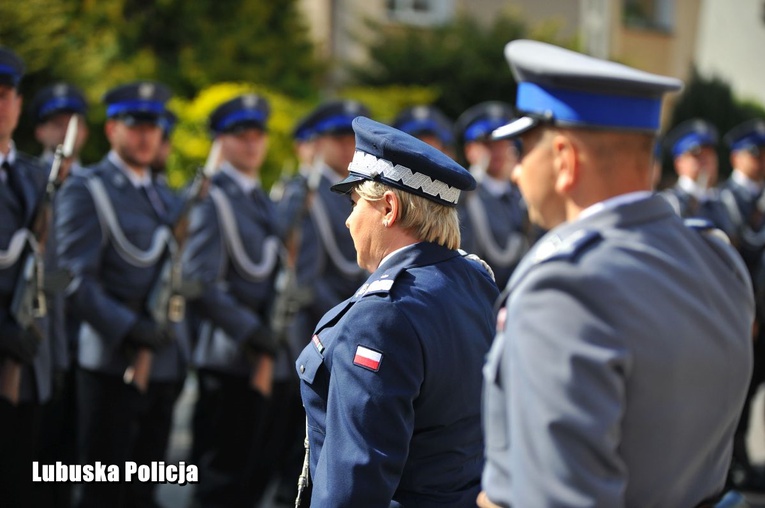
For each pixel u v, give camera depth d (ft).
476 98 96.94
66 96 43.04
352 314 18.54
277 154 69.72
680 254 13.83
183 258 40.42
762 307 49.55
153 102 38.68
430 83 96.02
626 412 12.85
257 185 43.73
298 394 44.47
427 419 18.65
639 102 13.80
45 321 33.45
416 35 98.58
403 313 18.33
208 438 41.60
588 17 84.17
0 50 32.55
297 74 88.89
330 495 17.69
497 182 55.77
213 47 82.38
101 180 37.83
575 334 12.60
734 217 58.65
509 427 13.10
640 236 13.67
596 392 12.35
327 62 92.27
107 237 37.24
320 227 44.24
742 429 48.96
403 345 18.16
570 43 101.96
